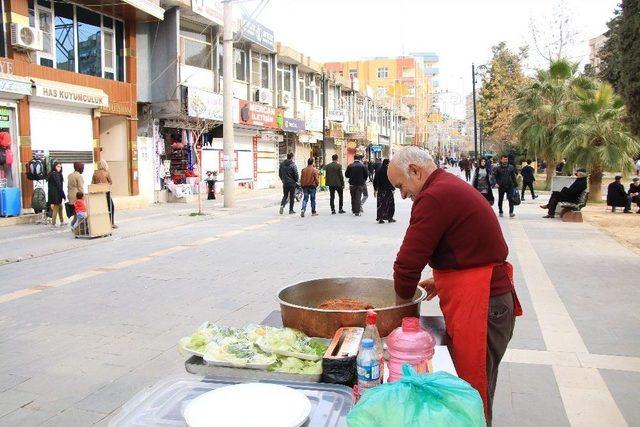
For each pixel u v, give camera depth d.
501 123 44.09
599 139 22.70
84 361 4.82
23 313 6.30
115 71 18.86
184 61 22.14
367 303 3.33
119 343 5.28
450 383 1.83
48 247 10.59
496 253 2.77
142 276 8.20
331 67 91.50
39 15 15.70
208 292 7.21
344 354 2.40
